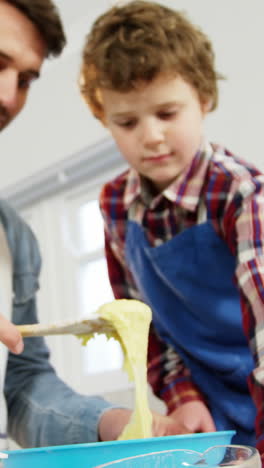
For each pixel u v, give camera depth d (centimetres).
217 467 50
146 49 110
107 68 111
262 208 107
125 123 112
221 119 206
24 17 108
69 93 262
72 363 272
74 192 278
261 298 95
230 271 117
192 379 123
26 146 281
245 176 113
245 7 203
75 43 259
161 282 125
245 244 104
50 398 107
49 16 111
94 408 97
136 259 127
